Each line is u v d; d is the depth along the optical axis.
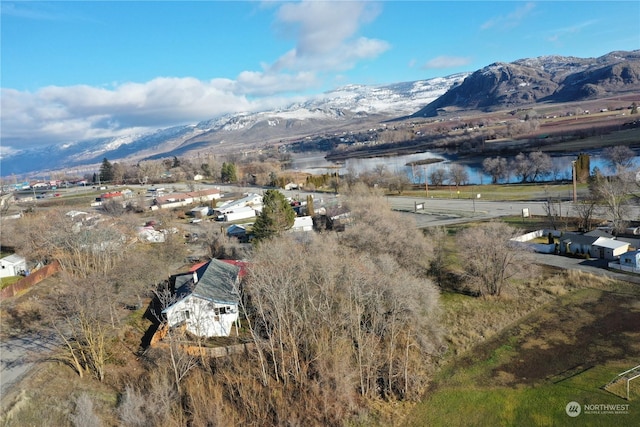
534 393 39.72
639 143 174.50
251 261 59.38
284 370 41.84
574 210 93.31
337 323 46.03
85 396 37.19
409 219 78.12
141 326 52.53
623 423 34.69
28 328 51.28
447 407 39.44
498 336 49.84
